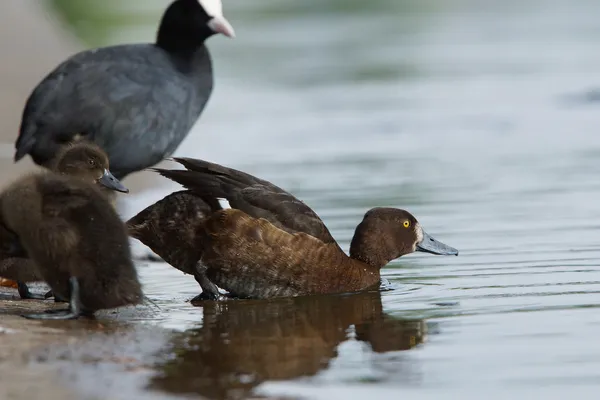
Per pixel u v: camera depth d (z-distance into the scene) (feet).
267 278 37.63
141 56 50.90
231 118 86.33
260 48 128.26
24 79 88.63
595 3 162.81
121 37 123.54
